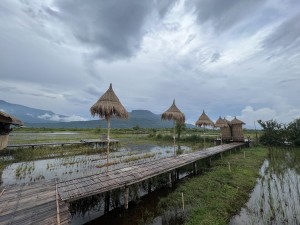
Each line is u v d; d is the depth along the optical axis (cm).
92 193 830
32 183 913
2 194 769
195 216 815
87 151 2605
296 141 3250
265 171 1727
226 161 1977
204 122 2773
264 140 3631
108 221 879
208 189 1130
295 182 1395
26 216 601
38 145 2431
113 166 1836
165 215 896
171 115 1823
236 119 3584
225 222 798
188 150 2972
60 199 738
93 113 1136
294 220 858
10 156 2122
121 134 6309
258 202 1042
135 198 1096
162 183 1359
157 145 3612
